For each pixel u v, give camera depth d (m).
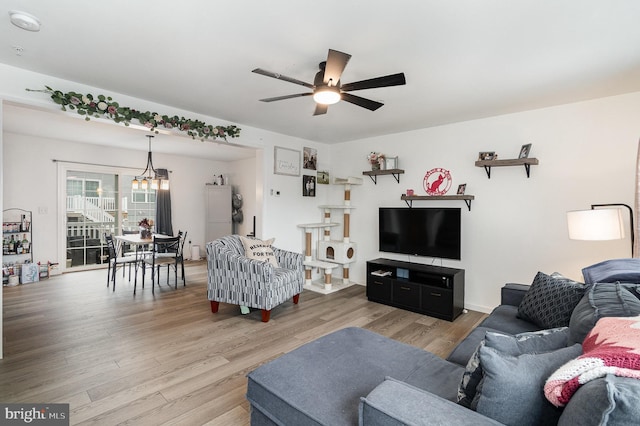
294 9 1.75
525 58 2.30
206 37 2.06
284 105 3.41
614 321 1.13
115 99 3.08
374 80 2.08
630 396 0.68
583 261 3.16
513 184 3.57
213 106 3.47
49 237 5.44
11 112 3.77
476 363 1.14
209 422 1.82
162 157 6.79
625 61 2.33
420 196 4.12
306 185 5.13
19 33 2.03
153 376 2.29
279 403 1.38
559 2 1.66
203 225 7.47
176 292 4.52
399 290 3.93
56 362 2.47
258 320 3.46
